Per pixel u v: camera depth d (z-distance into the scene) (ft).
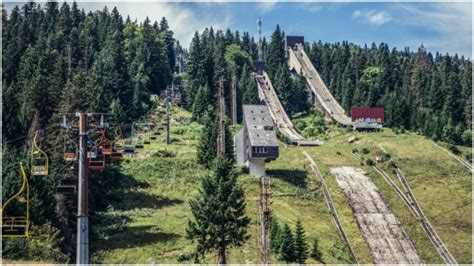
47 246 352.90
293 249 400.88
